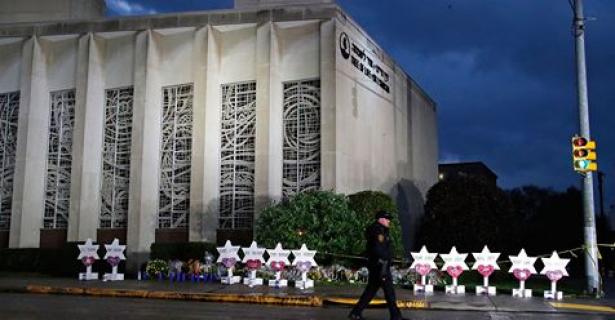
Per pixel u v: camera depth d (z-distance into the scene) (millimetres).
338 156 21547
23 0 25938
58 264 21734
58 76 24797
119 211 23562
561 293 14555
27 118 24203
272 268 16438
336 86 21766
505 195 24484
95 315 10961
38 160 24328
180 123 23438
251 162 22641
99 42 24297
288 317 11023
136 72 23391
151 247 21547
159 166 23406
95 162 23781
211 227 22375
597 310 12555
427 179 33188
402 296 14445
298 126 22344
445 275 18781
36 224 24078
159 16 23578
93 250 18719
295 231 17969
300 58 22594
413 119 31141
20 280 18312
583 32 16453
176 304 13219
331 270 17844
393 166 27453
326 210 18344
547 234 35344
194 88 23031
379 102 26078
